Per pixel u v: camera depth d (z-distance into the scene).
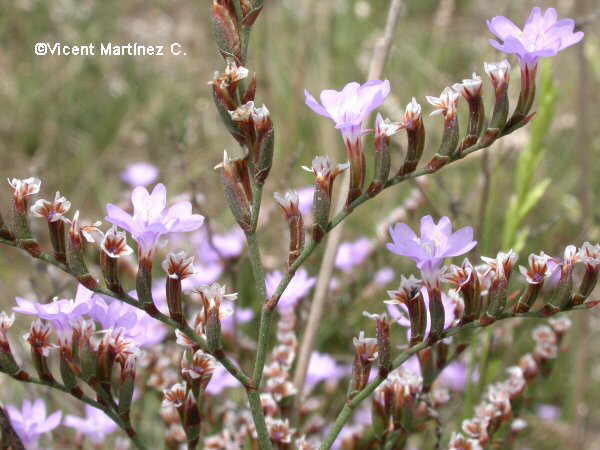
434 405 0.10
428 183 0.19
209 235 0.12
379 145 0.07
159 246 0.07
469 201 0.17
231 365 0.07
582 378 0.14
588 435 0.17
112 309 0.07
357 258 0.15
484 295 0.07
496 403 0.09
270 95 0.22
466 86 0.07
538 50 0.07
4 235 0.07
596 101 0.22
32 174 0.14
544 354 0.10
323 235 0.07
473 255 0.12
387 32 0.12
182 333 0.07
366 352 0.07
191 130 0.21
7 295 0.18
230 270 0.13
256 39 0.20
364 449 0.10
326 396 0.14
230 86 0.07
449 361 0.08
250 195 0.07
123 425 0.07
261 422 0.07
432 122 0.21
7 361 0.07
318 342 0.14
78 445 0.11
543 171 0.21
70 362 0.07
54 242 0.07
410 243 0.07
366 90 0.07
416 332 0.07
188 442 0.08
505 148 0.16
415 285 0.07
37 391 0.13
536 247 0.19
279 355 0.10
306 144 0.22
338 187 0.16
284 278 0.07
